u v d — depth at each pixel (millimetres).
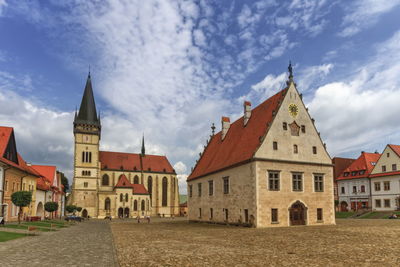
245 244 24031
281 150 46594
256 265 15492
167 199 138250
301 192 46688
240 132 57531
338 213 84125
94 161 118188
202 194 63281
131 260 17203
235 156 51719
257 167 44219
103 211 115625
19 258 17156
